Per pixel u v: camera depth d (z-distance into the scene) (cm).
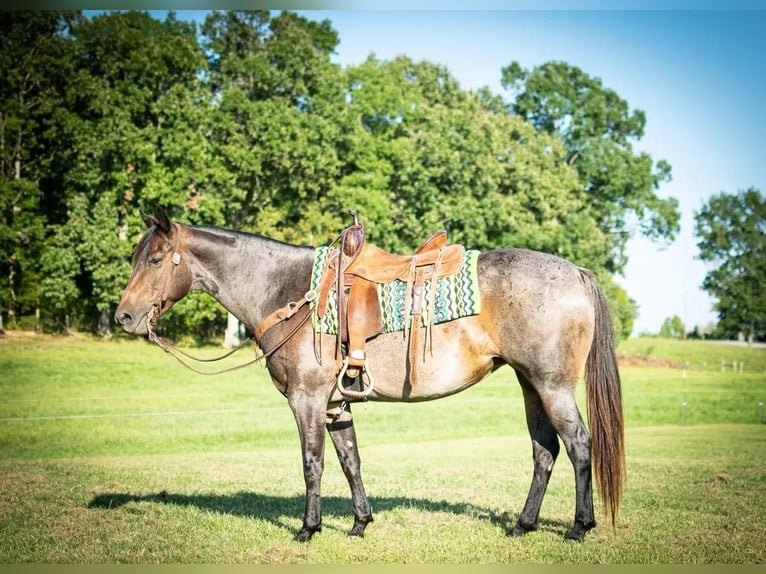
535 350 526
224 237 595
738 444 1275
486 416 1827
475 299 530
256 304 585
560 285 532
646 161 4241
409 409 1909
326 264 557
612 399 533
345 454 573
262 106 2930
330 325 544
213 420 1622
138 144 2775
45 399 1909
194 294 2894
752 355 4312
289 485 806
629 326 4734
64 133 2925
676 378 2877
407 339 539
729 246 4941
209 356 2864
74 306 3170
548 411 530
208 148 2911
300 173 3081
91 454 1204
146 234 592
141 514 637
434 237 561
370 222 2995
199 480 833
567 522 605
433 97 3509
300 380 548
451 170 3069
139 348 2908
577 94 4353
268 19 3259
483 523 602
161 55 2845
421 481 835
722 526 586
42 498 710
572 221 3422
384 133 3322
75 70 2944
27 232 2988
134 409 1780
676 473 873
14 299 3045
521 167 3231
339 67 3209
